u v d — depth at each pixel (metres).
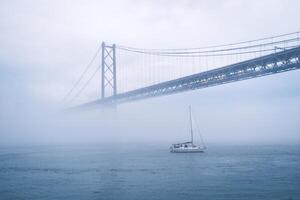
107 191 32.72
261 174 42.06
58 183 37.47
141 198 29.70
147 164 55.00
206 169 47.56
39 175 43.59
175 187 33.97
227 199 28.91
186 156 71.12
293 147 111.88
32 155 78.50
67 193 32.22
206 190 32.38
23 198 30.66
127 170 47.38
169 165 53.16
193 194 30.77
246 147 115.12
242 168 48.41
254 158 64.69
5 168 51.31
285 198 29.12
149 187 34.22
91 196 30.83
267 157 66.88
